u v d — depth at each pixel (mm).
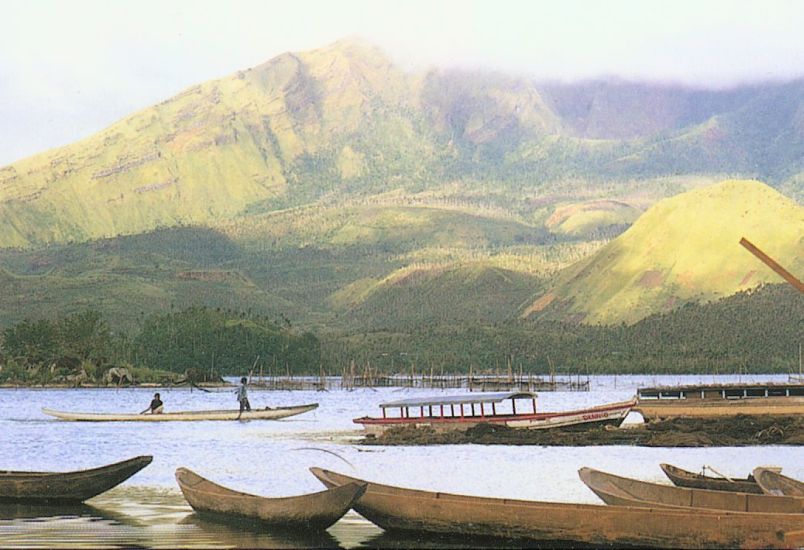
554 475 65938
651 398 112938
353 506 43875
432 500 42469
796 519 38031
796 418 96812
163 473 67688
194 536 43969
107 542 43000
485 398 92188
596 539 39906
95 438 98750
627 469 68625
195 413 122375
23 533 44625
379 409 154500
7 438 98812
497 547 41375
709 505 43438
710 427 92750
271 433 104188
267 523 44812
